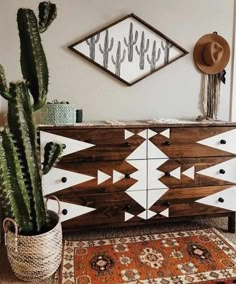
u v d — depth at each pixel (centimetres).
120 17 237
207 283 161
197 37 253
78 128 193
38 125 192
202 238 211
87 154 197
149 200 211
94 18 232
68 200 198
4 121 216
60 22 227
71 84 234
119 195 206
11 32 219
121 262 181
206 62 255
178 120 237
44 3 163
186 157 214
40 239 158
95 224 205
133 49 242
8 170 153
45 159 174
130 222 211
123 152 203
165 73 251
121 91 244
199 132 214
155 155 208
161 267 176
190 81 257
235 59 263
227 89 265
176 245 201
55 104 196
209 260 183
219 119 265
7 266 176
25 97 154
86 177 199
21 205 161
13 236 158
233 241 207
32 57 156
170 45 248
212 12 254
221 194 223
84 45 232
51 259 164
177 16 247
